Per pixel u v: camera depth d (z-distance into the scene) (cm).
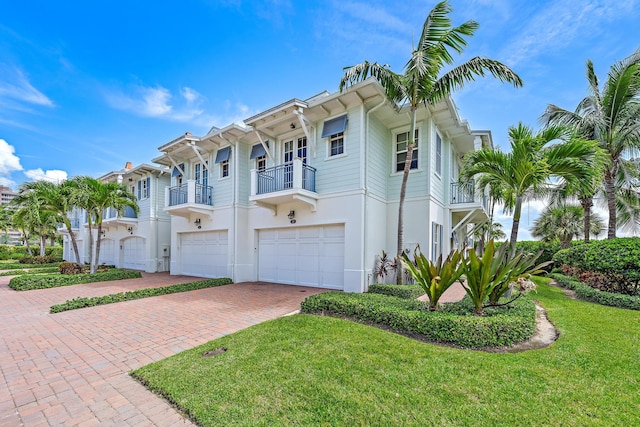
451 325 439
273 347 422
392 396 289
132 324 603
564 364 348
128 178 1956
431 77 755
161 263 1770
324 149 1022
